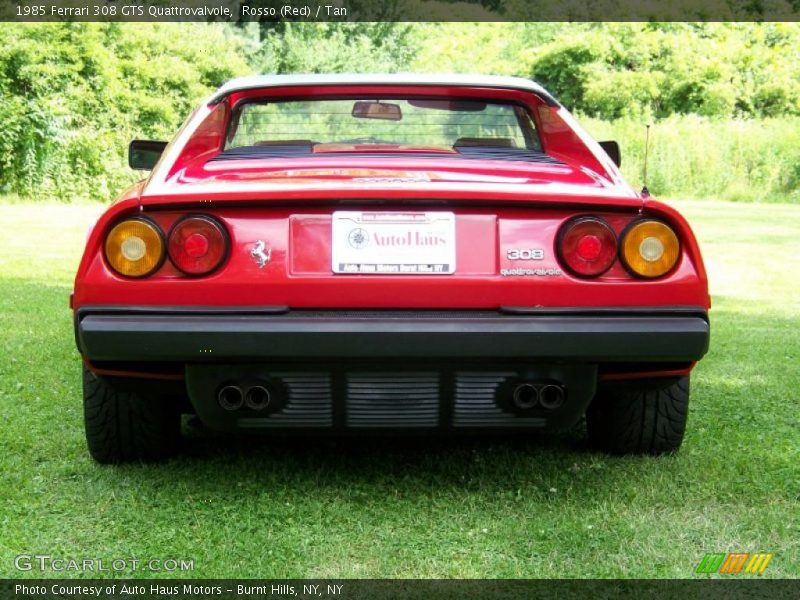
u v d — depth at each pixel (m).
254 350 2.57
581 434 3.68
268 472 3.16
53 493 2.93
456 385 2.69
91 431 3.11
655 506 2.86
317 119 3.45
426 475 3.15
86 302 2.63
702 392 4.49
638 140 26.83
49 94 21.53
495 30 45.19
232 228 2.63
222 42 28.77
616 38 35.81
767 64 34.91
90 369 2.81
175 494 2.94
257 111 3.42
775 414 4.06
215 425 2.78
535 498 2.93
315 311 2.63
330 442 3.54
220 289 2.61
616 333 2.61
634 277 2.68
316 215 2.64
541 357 2.62
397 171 2.87
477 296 2.64
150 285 2.61
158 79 24.80
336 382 2.68
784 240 14.30
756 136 26.17
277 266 2.62
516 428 2.77
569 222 2.66
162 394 3.00
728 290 9.09
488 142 3.44
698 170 26.23
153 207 2.61
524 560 2.46
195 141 3.13
